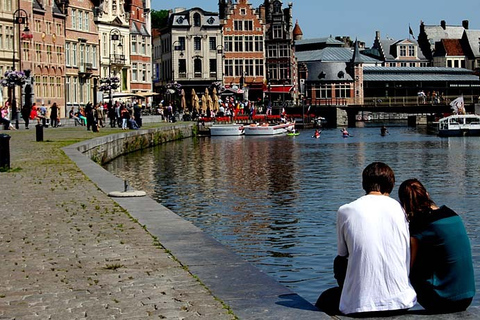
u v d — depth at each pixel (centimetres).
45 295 1119
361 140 8656
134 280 1197
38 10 8600
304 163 5447
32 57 8519
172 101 12719
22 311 1040
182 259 1333
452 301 1022
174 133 8425
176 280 1188
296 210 3031
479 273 1819
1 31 7956
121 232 1598
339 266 1033
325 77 15238
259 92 13825
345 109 13375
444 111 13188
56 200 2083
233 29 13612
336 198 3422
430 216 1030
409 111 13212
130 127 7144
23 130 6262
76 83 9762
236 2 13612
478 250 2159
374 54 18812
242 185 3975
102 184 2439
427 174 4638
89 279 1209
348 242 1007
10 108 7594
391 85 15938
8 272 1262
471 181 4178
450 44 19025
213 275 1214
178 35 13175
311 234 2467
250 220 2783
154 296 1102
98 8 10456
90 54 10144
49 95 8938
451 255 1024
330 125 13412
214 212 3000
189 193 3631
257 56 13725
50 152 3784
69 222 1730
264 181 4178
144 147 6919
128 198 2112
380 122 15175
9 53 8056
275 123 10800
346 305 1005
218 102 10994
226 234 2498
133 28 11588
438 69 16362
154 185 3991
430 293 1027
